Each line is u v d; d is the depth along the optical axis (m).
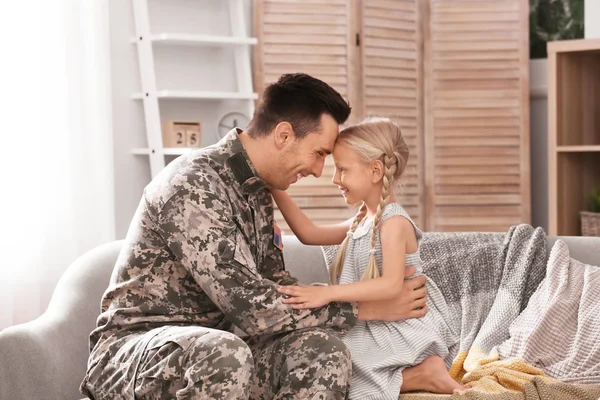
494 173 4.54
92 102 3.61
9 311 3.23
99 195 3.61
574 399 2.19
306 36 4.27
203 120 4.10
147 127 3.84
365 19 4.35
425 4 4.52
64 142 3.49
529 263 2.73
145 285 2.29
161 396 2.10
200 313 2.33
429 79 4.53
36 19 3.40
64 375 2.49
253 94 4.03
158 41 3.88
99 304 2.74
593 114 4.50
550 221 4.24
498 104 4.53
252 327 2.20
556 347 2.52
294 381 2.18
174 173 2.27
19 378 2.36
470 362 2.50
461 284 2.77
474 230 4.54
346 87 4.32
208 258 2.18
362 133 2.48
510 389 2.33
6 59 3.28
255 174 2.35
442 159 4.54
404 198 4.48
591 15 4.40
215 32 4.12
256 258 2.39
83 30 3.58
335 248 2.87
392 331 2.47
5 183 3.25
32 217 3.35
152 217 2.25
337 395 2.17
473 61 4.52
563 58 4.26
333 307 2.29
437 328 2.62
